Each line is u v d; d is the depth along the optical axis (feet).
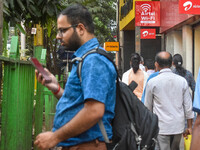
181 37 42.83
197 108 6.38
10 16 19.17
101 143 7.20
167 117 13.39
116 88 7.55
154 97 13.67
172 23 40.50
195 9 29.71
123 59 82.58
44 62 15.67
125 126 7.47
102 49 7.24
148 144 7.52
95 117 6.65
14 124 10.84
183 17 36.06
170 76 13.55
